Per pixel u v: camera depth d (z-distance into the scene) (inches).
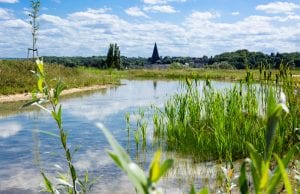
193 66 3469.5
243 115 338.6
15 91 863.1
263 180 26.4
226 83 1374.3
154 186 22.2
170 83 1581.0
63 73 1348.4
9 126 484.7
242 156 301.4
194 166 289.0
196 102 421.1
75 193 89.6
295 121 260.5
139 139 401.4
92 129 463.2
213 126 343.6
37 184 249.9
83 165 298.8
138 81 1761.8
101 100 820.6
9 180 259.8
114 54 3038.9
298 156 241.9
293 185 177.6
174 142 372.2
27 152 344.2
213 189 230.2
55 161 312.0
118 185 247.1
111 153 21.9
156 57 4301.2
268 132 28.4
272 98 28.9
